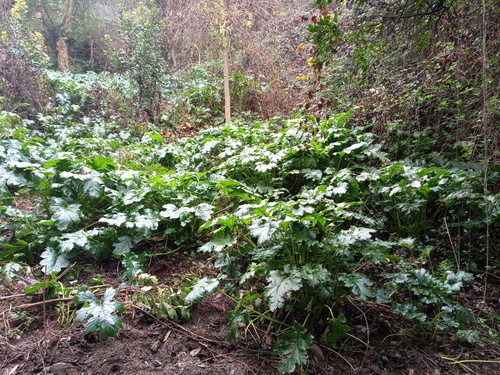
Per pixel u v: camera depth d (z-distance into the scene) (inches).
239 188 154.2
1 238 157.0
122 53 354.6
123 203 164.4
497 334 101.7
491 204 123.1
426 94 179.0
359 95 223.6
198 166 218.4
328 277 91.6
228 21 321.7
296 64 372.2
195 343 102.7
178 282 127.3
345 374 90.9
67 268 136.9
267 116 356.2
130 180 180.5
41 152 213.9
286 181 193.6
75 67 660.7
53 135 314.3
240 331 105.2
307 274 91.9
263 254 102.6
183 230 156.5
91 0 707.4
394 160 191.8
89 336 103.0
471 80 151.7
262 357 96.1
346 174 155.8
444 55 151.7
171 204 151.6
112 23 652.7
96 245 141.6
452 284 98.3
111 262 147.4
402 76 189.5
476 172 141.6
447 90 169.9
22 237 149.4
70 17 660.1
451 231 144.9
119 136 317.7
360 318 109.2
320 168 187.0
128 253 140.3
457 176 141.1
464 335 97.0
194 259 147.7
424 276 102.0
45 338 100.4
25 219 155.6
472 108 154.9
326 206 113.0
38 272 137.9
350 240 97.8
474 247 136.4
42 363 93.7
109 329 95.4
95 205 177.6
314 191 125.0
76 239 134.6
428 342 100.3
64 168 178.9
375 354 96.7
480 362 93.0
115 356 96.4
